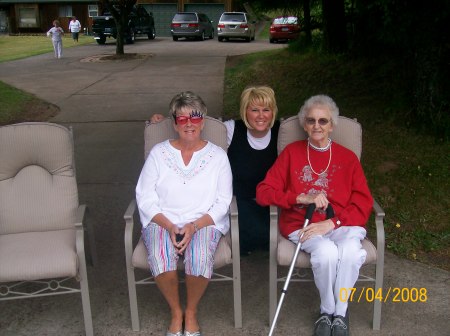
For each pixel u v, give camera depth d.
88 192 5.20
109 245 4.15
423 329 3.11
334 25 10.59
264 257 3.90
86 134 7.32
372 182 4.96
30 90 10.50
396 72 7.37
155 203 3.19
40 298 3.47
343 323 2.94
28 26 32.00
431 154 5.31
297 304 3.35
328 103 3.18
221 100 9.23
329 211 3.04
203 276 2.90
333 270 2.90
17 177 3.45
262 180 3.62
